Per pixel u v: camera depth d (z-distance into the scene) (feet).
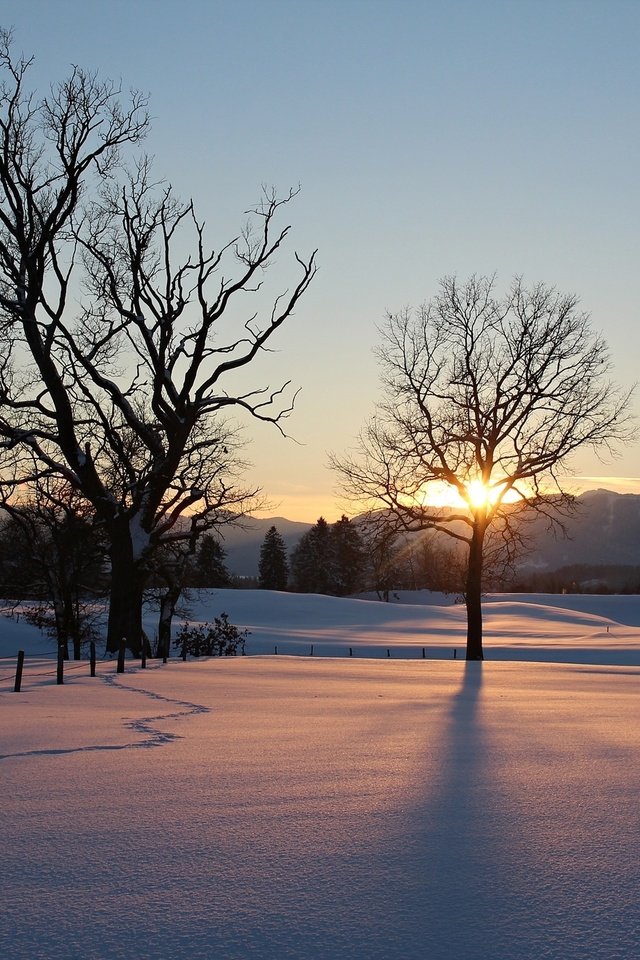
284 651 201.36
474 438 143.02
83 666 96.12
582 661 166.91
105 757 34.19
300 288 118.93
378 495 146.20
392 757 34.55
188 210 117.19
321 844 22.00
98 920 16.99
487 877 19.49
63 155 112.57
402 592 506.48
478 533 145.07
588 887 18.88
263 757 34.37
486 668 104.37
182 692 63.46
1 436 117.80
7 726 43.06
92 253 116.47
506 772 31.55
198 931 16.46
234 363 119.24
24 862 20.51
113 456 140.87
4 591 152.56
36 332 111.24
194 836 22.71
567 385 142.92
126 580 119.44
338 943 15.94
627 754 35.76
